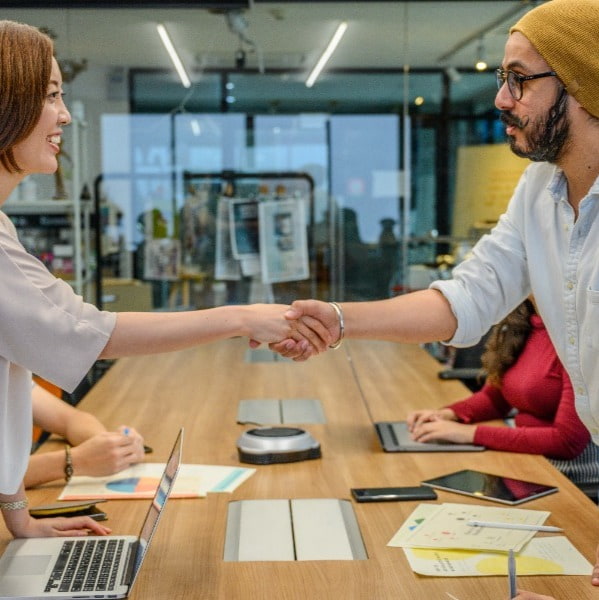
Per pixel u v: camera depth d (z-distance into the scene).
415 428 2.41
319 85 5.16
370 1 5.06
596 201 1.57
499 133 5.16
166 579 1.46
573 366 1.70
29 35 1.41
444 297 1.95
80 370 1.46
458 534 1.64
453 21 5.06
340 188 5.23
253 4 5.02
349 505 1.84
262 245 5.22
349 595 1.40
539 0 4.96
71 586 1.40
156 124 5.11
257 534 1.66
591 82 1.49
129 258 5.17
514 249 1.88
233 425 2.57
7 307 1.40
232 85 5.13
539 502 1.85
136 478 2.03
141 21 4.97
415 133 5.20
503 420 2.69
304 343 1.91
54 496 1.90
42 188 5.04
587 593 1.39
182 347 1.58
